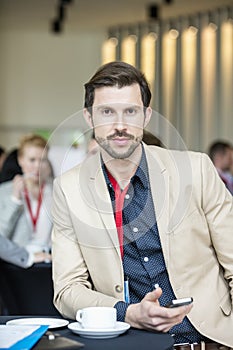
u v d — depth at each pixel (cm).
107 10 879
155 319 188
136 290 210
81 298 206
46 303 383
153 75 902
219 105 827
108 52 981
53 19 927
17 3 855
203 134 841
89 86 203
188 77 862
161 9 859
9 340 168
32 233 403
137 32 929
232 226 211
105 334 183
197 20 859
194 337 208
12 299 389
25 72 1002
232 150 659
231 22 822
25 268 378
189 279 207
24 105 1002
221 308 209
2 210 403
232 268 210
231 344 209
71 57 1005
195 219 207
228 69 822
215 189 210
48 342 172
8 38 998
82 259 215
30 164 409
